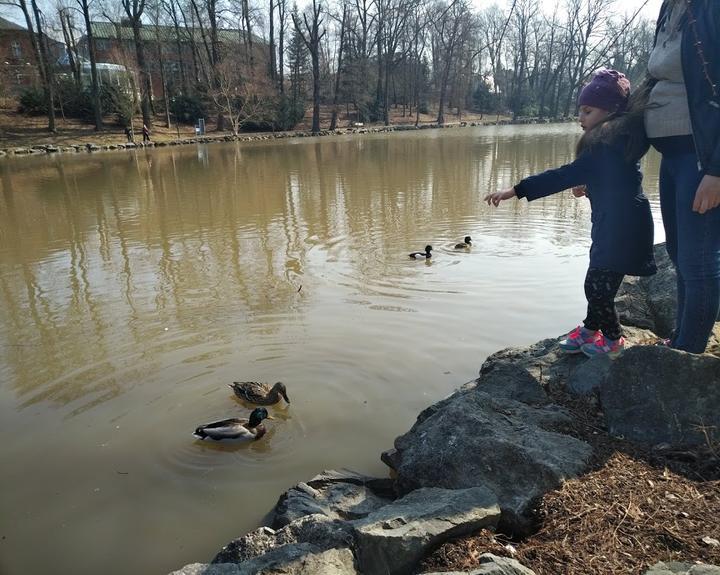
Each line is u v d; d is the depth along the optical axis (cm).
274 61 5409
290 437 459
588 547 255
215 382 548
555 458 310
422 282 817
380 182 1817
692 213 331
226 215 1324
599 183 382
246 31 5169
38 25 3706
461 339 622
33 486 411
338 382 539
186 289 810
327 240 1072
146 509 386
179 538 360
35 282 865
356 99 5775
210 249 1023
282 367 570
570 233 1082
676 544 247
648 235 382
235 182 1869
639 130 360
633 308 533
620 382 351
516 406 378
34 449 453
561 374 414
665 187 370
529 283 799
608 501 281
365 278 842
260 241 1072
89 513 383
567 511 280
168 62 5438
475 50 7012
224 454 442
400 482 364
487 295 755
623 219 376
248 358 592
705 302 336
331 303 740
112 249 1042
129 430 476
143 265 934
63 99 4075
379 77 6053
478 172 2045
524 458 312
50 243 1103
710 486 282
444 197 1521
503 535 284
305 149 3256
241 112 4353
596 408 371
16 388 550
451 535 275
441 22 6569
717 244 331
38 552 353
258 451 444
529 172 2030
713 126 301
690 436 319
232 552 308
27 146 3222
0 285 859
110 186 1845
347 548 283
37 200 1608
